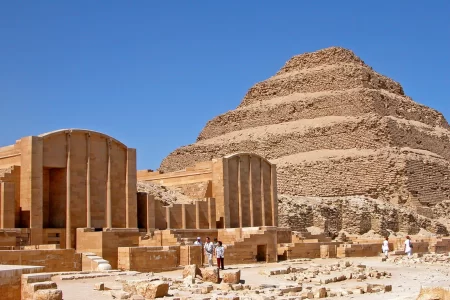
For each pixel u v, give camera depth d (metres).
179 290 34.66
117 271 42.75
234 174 74.44
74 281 37.88
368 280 45.44
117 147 62.03
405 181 128.62
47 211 57.88
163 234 56.91
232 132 169.50
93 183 59.50
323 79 164.38
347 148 142.12
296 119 158.88
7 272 30.00
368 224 114.88
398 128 143.38
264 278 44.62
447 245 89.12
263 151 152.00
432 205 133.00
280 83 172.12
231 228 67.62
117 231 53.88
